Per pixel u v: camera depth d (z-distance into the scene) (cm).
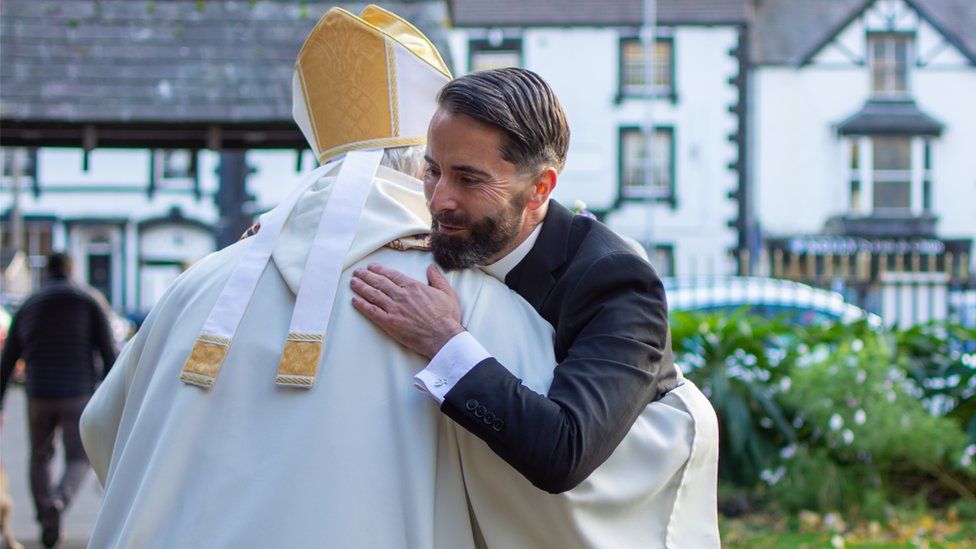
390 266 187
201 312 186
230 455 174
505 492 180
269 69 618
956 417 641
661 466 183
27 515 703
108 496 180
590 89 2884
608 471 181
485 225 181
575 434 168
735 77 2872
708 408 193
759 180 2867
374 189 194
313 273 182
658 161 2894
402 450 175
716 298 1062
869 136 2858
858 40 2870
